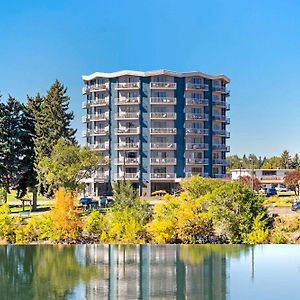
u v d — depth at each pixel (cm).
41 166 6269
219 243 4247
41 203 7300
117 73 9294
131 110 9300
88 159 6338
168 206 4347
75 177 6284
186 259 3766
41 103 7144
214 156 9744
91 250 4128
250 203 4303
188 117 9356
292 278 3219
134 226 4284
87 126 9775
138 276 3253
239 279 3200
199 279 3178
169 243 4262
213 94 9694
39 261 3728
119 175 9169
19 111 6806
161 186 9288
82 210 4878
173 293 2873
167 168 9288
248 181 9281
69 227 4319
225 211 4244
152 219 4434
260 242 4209
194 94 9488
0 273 3362
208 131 9556
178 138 9344
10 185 6662
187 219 4238
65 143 6544
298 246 4175
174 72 9306
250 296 2820
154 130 9231
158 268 3506
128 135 9288
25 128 6900
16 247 4266
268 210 4762
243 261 3706
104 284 3077
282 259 3756
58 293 2875
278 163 15675
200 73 9431
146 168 9231
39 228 4381
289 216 4588
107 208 5394
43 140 6812
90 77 9606
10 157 6531
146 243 4291
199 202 4331
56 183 6159
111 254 3956
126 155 9288
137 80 9281
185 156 9344
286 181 9988
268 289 2955
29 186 6650
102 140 9444
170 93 9344
